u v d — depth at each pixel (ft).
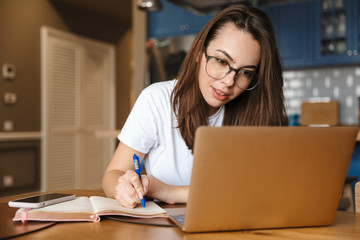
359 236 2.38
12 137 13.73
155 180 3.36
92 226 2.54
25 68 14.34
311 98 13.17
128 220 2.67
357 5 11.74
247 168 2.26
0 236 2.25
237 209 2.34
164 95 4.03
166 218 2.75
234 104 4.08
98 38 17.92
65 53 16.03
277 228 2.52
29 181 14.60
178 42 13.53
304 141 2.31
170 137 4.01
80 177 16.89
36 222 2.60
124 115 19.56
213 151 2.18
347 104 12.66
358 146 9.09
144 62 13.92
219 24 3.40
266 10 13.03
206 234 2.37
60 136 15.87
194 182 2.23
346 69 12.67
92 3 15.90
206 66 3.43
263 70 3.58
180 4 9.39
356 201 3.16
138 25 13.93
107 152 18.63
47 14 15.24
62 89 15.93
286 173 2.34
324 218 2.55
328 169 2.43
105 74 18.37
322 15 12.30
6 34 13.60
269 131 2.24
